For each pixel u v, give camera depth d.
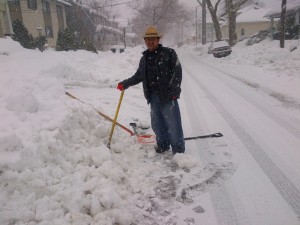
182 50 42.12
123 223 2.55
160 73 3.67
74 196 2.62
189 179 3.35
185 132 5.00
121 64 12.49
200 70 14.68
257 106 6.64
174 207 2.85
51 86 4.63
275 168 3.59
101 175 3.05
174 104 3.76
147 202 2.92
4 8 19.83
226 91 8.52
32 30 26.84
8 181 2.47
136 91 8.12
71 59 11.65
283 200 2.92
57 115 3.60
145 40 3.62
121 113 5.70
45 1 28.88
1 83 4.17
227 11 27.20
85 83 8.30
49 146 3.00
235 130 5.02
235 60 17.17
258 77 10.80
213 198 2.99
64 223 2.37
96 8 43.50
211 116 5.92
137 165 3.66
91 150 3.35
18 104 3.51
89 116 4.10
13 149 2.73
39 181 2.60
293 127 5.12
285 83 9.20
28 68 7.79
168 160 3.83
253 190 3.11
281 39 17.33
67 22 35.91
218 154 4.03
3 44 10.66
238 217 2.69
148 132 4.81
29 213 2.36
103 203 2.59
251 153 4.04
